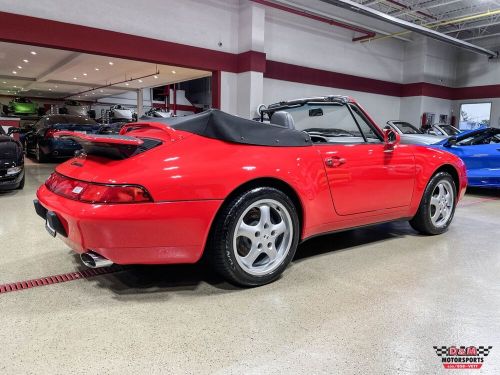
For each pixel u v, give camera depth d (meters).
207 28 10.27
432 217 3.07
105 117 13.11
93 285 2.04
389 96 15.76
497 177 5.18
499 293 1.97
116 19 8.70
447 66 16.56
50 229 2.02
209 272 2.24
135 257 1.76
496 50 15.79
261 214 2.01
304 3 11.53
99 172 1.78
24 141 10.86
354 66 14.15
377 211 2.60
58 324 1.62
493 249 2.74
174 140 1.92
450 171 3.21
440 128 9.70
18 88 22.19
